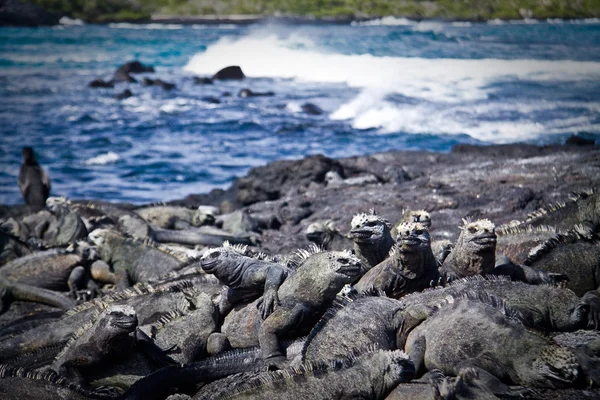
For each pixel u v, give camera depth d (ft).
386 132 102.27
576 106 102.99
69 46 189.16
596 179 48.49
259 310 24.11
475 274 24.80
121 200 77.36
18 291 39.65
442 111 107.55
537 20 168.25
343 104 120.88
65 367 23.45
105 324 23.72
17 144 104.22
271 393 19.11
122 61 171.53
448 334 20.25
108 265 41.06
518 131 94.73
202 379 22.47
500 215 43.91
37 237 48.91
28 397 20.90
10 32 207.21
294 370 19.43
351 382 19.12
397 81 126.72
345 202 52.54
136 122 116.06
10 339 29.22
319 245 35.91
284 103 125.59
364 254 26.94
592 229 30.89
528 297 22.09
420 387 19.24
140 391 22.00
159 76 157.07
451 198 48.01
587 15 164.45
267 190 62.90
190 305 26.14
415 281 24.23
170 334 25.40
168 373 22.49
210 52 173.47
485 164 58.95
